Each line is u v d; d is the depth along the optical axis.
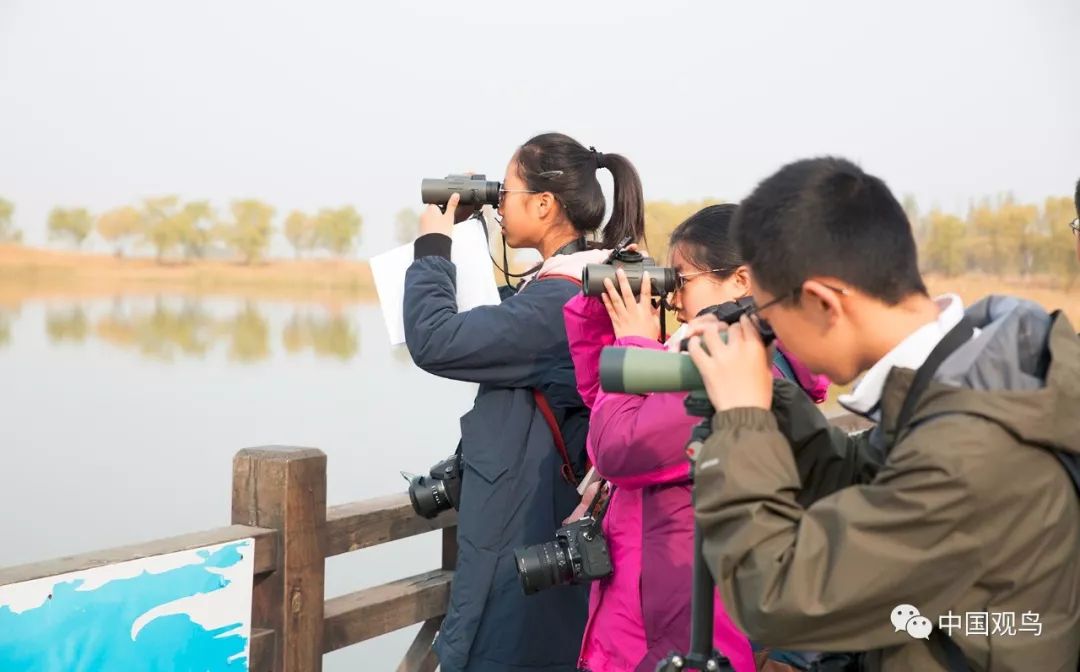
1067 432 0.96
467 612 2.01
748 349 1.09
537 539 2.02
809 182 1.07
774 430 1.06
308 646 2.11
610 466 1.54
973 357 1.00
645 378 1.15
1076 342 1.02
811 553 0.99
